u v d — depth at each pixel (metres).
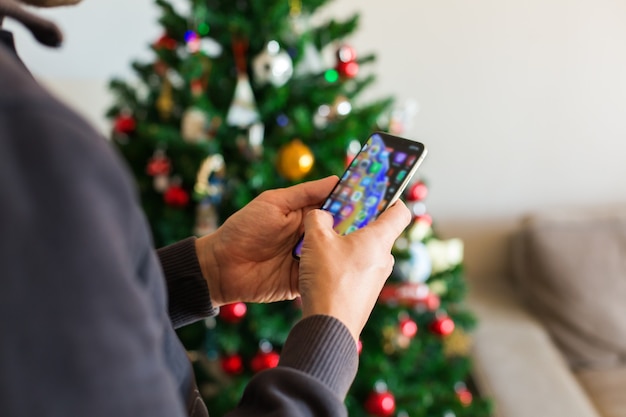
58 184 0.43
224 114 1.50
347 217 0.96
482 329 1.78
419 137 1.97
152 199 1.55
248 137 1.47
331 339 0.69
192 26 1.49
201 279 0.96
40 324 0.42
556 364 1.67
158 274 0.59
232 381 1.51
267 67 1.42
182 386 0.72
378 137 1.01
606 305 1.79
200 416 0.76
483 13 1.85
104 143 0.48
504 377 1.63
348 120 1.47
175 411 0.50
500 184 2.02
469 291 1.96
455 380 1.65
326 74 1.48
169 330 0.68
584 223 1.84
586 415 1.53
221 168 1.48
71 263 0.43
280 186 1.47
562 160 1.99
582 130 1.96
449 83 1.92
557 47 1.88
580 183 2.02
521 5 1.84
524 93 1.93
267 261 0.98
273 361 1.47
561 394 1.58
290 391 0.64
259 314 1.49
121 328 0.45
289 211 0.99
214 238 0.98
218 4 1.50
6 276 0.41
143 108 1.57
